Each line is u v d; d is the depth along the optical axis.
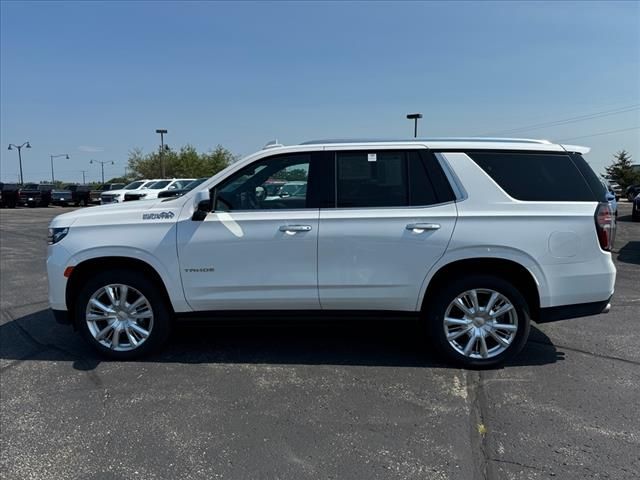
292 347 4.62
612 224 4.04
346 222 3.94
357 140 4.19
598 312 3.99
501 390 3.68
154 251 4.06
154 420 3.27
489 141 4.10
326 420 3.26
